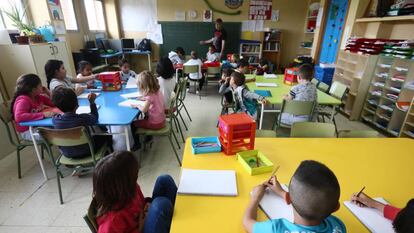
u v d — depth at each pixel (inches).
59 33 169.8
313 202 27.0
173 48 278.8
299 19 268.7
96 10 251.0
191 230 33.7
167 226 38.5
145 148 112.0
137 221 40.1
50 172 92.6
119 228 36.0
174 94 118.6
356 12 164.6
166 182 48.0
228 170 48.4
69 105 68.8
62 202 76.0
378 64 140.6
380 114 140.0
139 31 273.4
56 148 109.3
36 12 156.0
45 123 74.5
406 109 118.8
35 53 124.8
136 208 39.9
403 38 141.9
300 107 95.3
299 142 61.6
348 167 50.6
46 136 68.2
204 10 263.3
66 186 84.4
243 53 269.7
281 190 40.8
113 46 256.1
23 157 102.9
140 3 262.2
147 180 88.4
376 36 153.6
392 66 129.1
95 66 212.4
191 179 44.9
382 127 134.6
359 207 39.1
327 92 133.8
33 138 80.4
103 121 75.3
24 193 80.7
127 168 35.8
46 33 146.0
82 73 127.4
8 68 124.6
